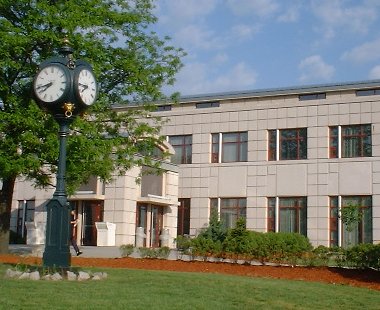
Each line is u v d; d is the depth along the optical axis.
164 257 20.39
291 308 11.18
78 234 30.80
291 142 35.47
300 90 36.47
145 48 20.28
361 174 33.25
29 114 16.97
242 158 36.72
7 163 16.89
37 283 11.83
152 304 10.24
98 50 18.25
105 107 19.61
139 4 20.27
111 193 30.16
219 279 14.52
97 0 18.56
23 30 17.77
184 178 37.97
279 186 35.31
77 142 17.00
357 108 33.75
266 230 35.28
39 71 13.24
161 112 39.25
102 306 9.76
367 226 32.81
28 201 34.53
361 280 16.33
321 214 33.91
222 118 37.41
